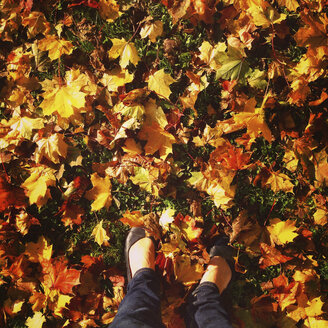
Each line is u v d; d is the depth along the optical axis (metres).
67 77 1.92
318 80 1.92
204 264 1.87
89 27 2.03
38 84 2.01
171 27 2.02
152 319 1.54
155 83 1.85
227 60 1.85
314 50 1.77
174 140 1.88
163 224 1.85
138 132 1.87
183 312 1.83
